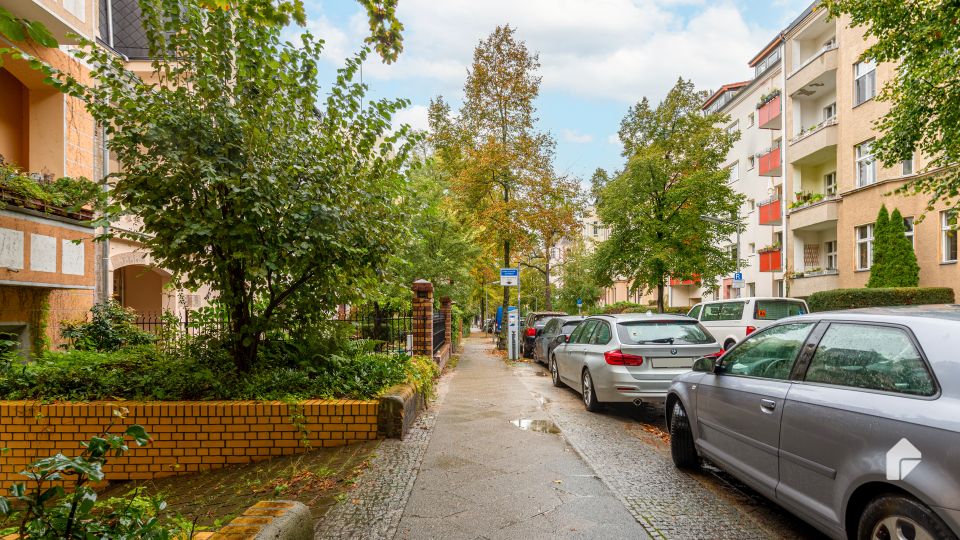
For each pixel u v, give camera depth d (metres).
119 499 2.70
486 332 50.75
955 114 9.91
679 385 5.18
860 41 20.94
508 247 23.72
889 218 18.95
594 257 25.67
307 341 6.85
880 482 2.75
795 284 25.09
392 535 3.56
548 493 4.38
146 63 13.87
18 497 1.91
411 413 6.59
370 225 6.20
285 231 5.62
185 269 5.86
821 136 22.97
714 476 4.86
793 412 3.47
